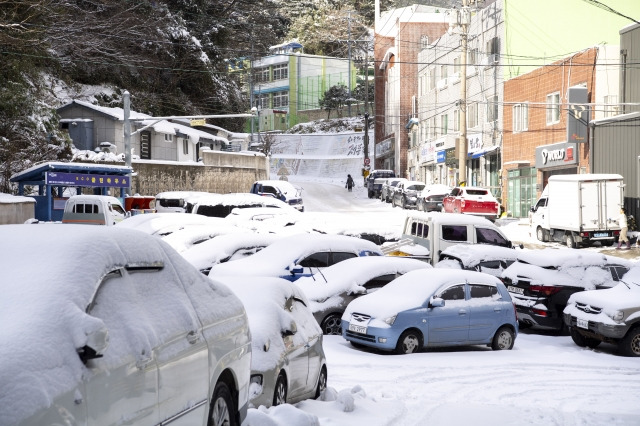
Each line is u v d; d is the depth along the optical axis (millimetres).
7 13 41594
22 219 33594
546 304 18531
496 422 9609
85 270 4633
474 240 24766
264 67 147125
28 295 4266
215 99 76688
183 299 5707
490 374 13477
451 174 66812
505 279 19750
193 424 5523
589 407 11062
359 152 118750
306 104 146250
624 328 15891
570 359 15359
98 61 59656
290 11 160875
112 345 4527
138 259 5316
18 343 3854
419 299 15562
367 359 14383
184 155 67062
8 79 46531
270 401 8391
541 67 48906
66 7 54094
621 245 34094
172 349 5199
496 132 55969
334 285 17219
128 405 4562
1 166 43375
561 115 46469
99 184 39344
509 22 54062
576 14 49406
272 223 28438
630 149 37812
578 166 43594
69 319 4203
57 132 48188
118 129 55750
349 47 140625
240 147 81000
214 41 81000
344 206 62906
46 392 3758
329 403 9859
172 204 40219
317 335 10328
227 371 6352
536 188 49625
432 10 90188
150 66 66375
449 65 61844
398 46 86375
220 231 22578
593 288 18641
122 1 59969
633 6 48094
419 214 25781
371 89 145750
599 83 43062
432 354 15352
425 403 10875
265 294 9383
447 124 67438
